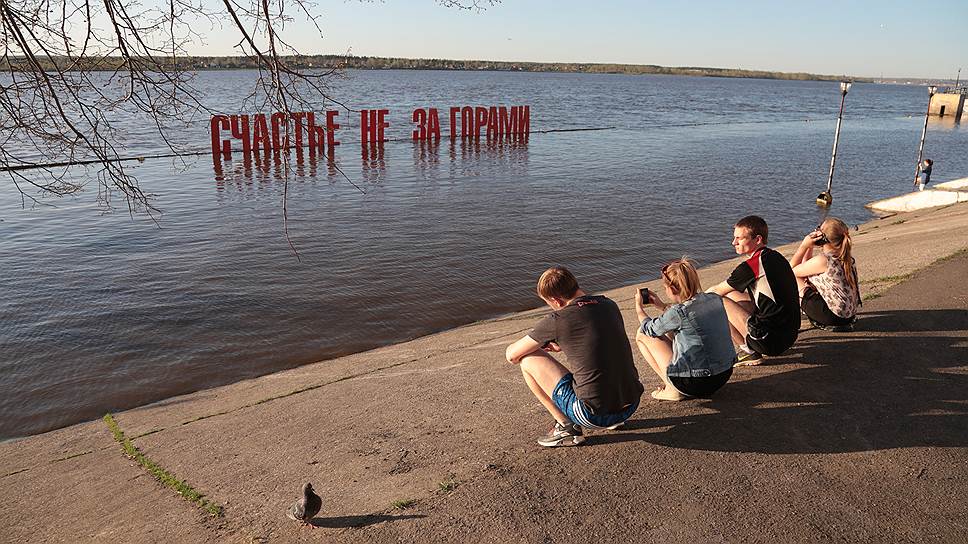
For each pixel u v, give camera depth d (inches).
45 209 850.8
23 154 1083.9
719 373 196.1
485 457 194.2
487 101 3769.7
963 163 1535.4
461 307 505.7
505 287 555.5
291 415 272.5
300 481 196.4
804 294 266.4
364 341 439.2
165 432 274.2
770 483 169.5
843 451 183.3
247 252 655.8
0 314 481.4
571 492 168.9
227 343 434.0
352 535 156.6
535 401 247.0
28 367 395.2
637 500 164.1
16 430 322.0
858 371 231.6
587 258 654.5
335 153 1497.3
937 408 205.0
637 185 1106.7
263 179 1134.4
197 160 1304.1
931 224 597.6
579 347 172.6
